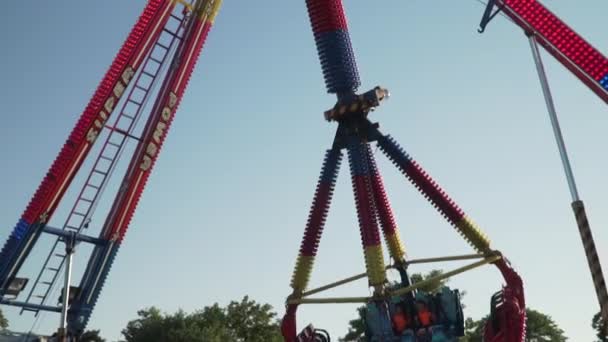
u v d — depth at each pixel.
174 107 56.22
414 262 46.34
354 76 45.66
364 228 42.34
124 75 52.41
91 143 50.97
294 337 45.31
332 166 45.75
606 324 23.72
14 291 47.59
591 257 24.59
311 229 45.25
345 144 45.66
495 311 42.31
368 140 45.62
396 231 46.97
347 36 46.19
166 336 107.12
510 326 41.00
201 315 116.38
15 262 47.97
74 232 49.75
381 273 41.69
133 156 54.62
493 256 42.59
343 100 45.56
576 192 25.97
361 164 43.81
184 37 57.09
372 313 42.06
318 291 45.06
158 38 55.16
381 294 41.69
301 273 45.00
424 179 43.59
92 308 50.94
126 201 53.50
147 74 54.31
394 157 44.50
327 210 45.59
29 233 48.47
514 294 42.25
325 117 46.19
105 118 51.53
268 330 117.69
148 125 55.12
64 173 49.72
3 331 45.34
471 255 43.50
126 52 52.84
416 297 42.72
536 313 132.38
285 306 45.47
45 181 49.81
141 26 53.91
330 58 45.75
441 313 42.31
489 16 32.81
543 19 36.47
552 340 129.88
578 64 35.53
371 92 44.62
